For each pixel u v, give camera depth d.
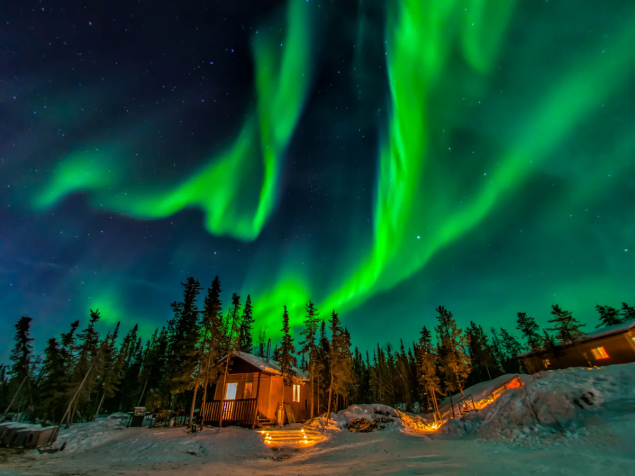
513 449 11.30
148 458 14.66
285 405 26.89
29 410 29.94
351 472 10.31
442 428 17.66
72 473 10.83
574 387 14.07
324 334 34.59
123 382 42.44
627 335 26.17
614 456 8.53
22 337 30.31
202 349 22.00
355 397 48.72
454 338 31.03
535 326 45.34
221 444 16.67
